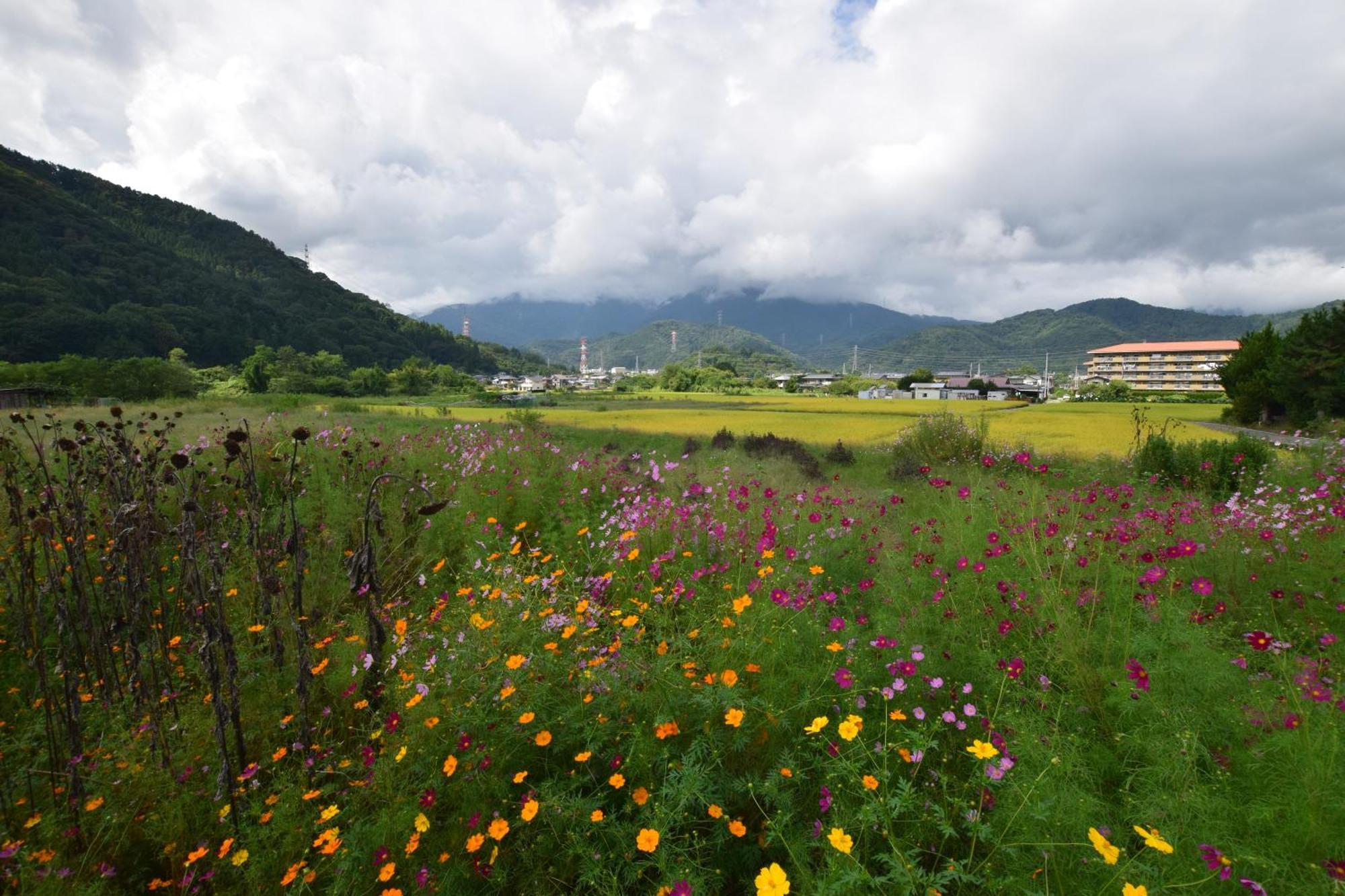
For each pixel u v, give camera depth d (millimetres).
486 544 4984
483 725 2592
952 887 2029
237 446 3297
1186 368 149000
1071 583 3723
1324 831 1897
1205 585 3314
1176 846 1958
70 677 2812
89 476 4055
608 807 2443
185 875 2365
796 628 3318
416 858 2275
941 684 2725
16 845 2178
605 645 3311
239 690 3223
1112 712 2805
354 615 4156
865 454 18891
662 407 66000
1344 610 3656
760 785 2227
